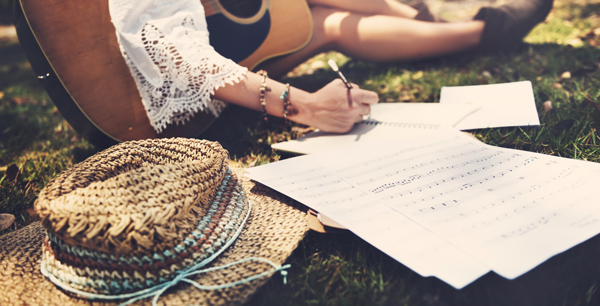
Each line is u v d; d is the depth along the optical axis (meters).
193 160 0.94
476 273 0.70
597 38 2.16
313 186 1.00
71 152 1.65
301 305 0.77
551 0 1.97
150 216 0.70
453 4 4.00
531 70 1.80
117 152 0.93
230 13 1.54
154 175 0.78
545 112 1.42
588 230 0.76
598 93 1.48
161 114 1.33
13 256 0.88
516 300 0.73
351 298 0.77
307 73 2.32
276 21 1.65
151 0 1.22
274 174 1.07
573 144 1.19
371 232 0.82
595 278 0.76
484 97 1.53
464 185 0.95
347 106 1.31
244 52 1.59
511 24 1.92
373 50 1.97
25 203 1.25
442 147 1.14
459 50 1.98
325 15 1.93
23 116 2.25
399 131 1.33
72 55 1.28
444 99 1.59
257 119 1.68
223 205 0.88
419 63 2.10
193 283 0.74
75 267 0.75
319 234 0.94
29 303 0.75
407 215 0.86
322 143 1.32
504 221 0.81
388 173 1.03
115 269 0.73
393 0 2.07
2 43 5.66
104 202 0.71
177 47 1.23
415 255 0.75
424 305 0.74
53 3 1.23
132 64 1.28
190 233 0.78
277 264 0.78
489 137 1.29
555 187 0.90
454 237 0.78
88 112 1.33
